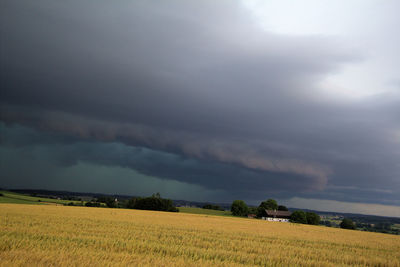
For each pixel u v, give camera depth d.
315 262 15.26
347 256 18.28
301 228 54.34
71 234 19.19
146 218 45.88
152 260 12.23
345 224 115.44
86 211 56.41
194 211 133.00
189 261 12.76
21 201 106.50
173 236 22.70
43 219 30.39
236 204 127.25
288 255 17.30
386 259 18.62
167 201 123.44
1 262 10.05
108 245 15.59
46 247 13.69
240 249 18.20
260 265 13.73
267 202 142.12
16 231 18.69
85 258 11.57
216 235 26.11
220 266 12.37
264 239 25.83
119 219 38.62
